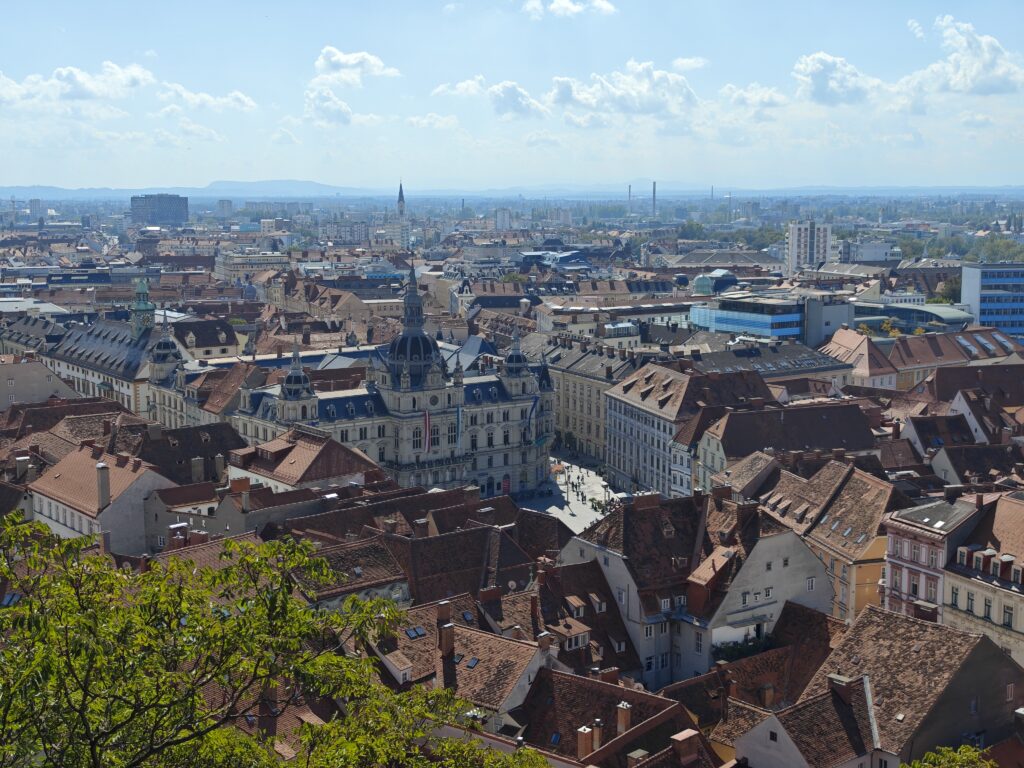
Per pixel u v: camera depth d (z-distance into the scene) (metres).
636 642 132.50
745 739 95.25
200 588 65.19
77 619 53.97
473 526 153.25
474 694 105.56
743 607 131.75
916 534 139.12
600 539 137.50
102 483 172.00
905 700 95.94
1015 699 99.19
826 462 183.88
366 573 134.62
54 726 53.22
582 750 96.38
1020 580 126.88
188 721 56.97
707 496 143.75
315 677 60.91
